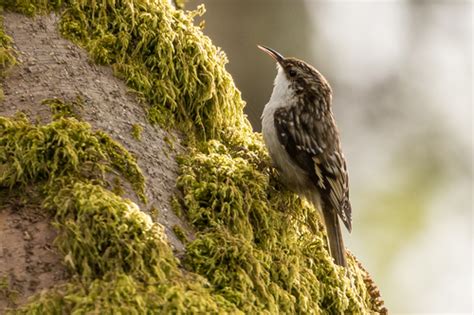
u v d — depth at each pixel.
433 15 20.05
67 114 6.09
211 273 5.84
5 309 5.26
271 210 6.78
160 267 5.49
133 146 6.22
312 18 18.45
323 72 18.73
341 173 8.65
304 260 6.98
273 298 6.07
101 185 5.79
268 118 8.49
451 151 18.67
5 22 6.36
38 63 6.26
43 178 5.75
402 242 17.88
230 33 17.64
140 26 6.71
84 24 6.60
